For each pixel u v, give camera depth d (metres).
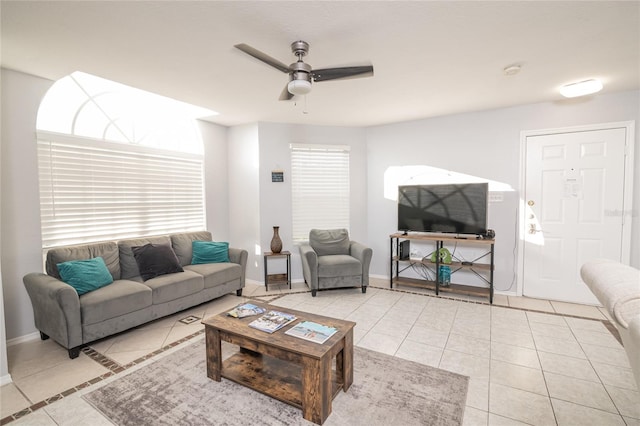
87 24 1.97
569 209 3.64
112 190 3.54
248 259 4.72
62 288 2.43
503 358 2.45
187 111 4.09
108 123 3.52
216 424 1.76
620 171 3.40
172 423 1.77
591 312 3.37
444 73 2.79
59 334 2.51
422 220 4.26
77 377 2.23
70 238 3.21
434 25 2.03
